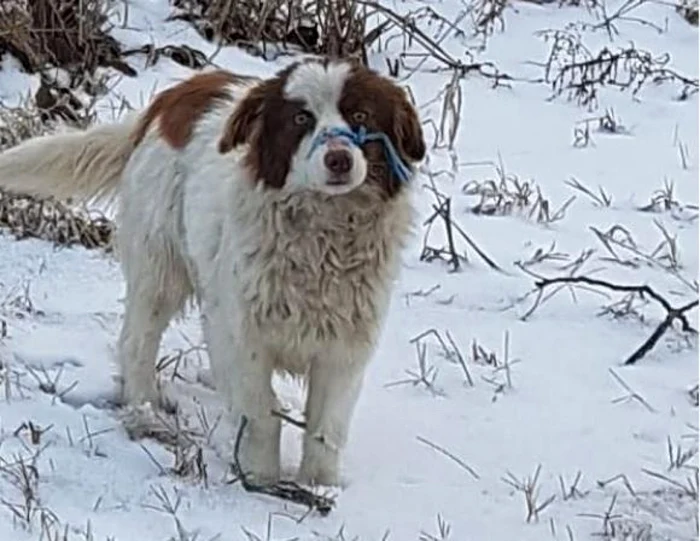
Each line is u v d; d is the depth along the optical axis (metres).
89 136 6.36
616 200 8.62
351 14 10.11
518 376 6.54
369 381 6.43
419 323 7.00
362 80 5.34
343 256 5.44
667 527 5.43
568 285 7.41
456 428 6.08
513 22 11.36
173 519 5.17
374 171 5.38
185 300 6.22
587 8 11.78
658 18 11.74
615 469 5.83
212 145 5.82
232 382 5.62
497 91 10.09
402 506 5.46
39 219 7.51
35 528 5.01
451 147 8.98
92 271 7.20
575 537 5.31
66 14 9.27
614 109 10.03
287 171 5.31
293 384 6.48
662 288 7.52
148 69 9.55
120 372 6.21
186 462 5.50
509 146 9.28
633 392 6.45
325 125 5.23
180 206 5.97
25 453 5.52
